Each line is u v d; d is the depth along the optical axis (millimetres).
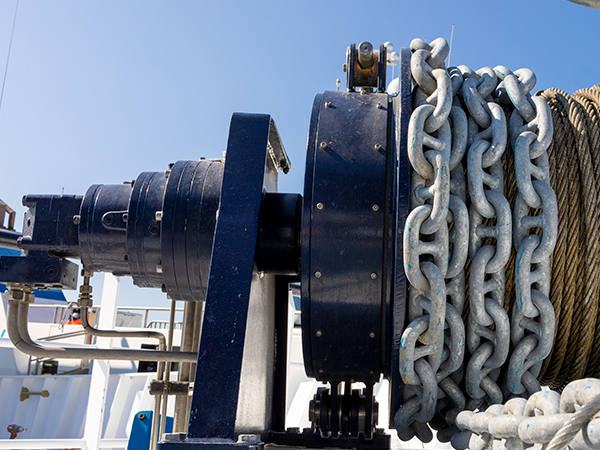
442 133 2711
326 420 3145
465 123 2773
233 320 2543
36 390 9656
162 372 4355
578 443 1568
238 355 2463
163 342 4320
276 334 3586
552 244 2607
